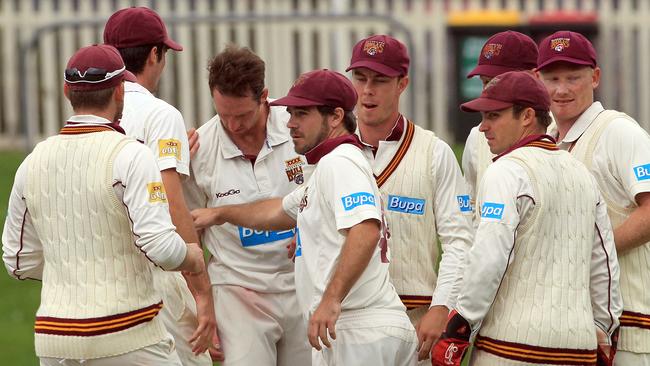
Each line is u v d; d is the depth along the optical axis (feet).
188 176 69.46
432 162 69.46
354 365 62.08
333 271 62.23
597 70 69.21
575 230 61.87
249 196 72.38
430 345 67.62
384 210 69.26
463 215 69.62
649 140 66.95
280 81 169.07
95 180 60.18
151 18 70.49
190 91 167.73
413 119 162.40
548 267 61.21
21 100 168.66
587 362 61.98
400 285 69.56
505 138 63.05
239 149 72.28
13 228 62.90
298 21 166.81
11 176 149.89
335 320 60.59
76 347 60.18
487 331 61.98
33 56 165.58
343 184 61.46
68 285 60.85
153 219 59.77
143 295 61.41
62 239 60.80
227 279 73.20
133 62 70.08
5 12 171.22
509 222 60.03
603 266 63.46
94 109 61.67
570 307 61.26
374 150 69.56
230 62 68.59
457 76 169.89
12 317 110.22
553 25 167.94
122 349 60.64
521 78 62.75
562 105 68.39
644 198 65.82
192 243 65.87
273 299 73.36
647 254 67.46
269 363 73.46
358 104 69.15
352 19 164.25
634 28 171.63
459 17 169.48
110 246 60.59
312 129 63.36
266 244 72.90
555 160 62.13
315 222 62.95
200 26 167.73
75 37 170.30
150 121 67.67
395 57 68.33
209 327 70.18
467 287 60.59
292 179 72.74
